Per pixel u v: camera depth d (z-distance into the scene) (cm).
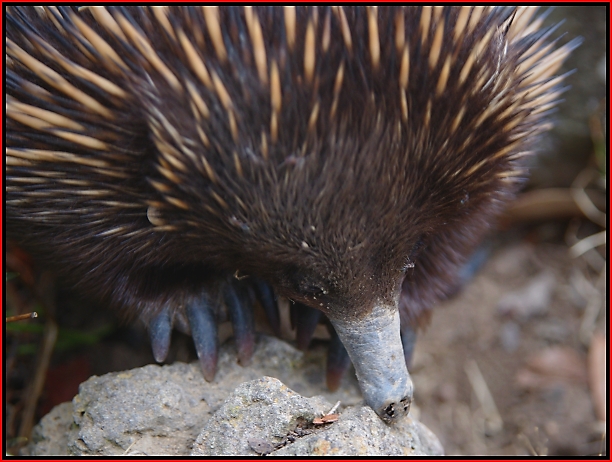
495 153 69
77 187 69
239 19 65
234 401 68
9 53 70
